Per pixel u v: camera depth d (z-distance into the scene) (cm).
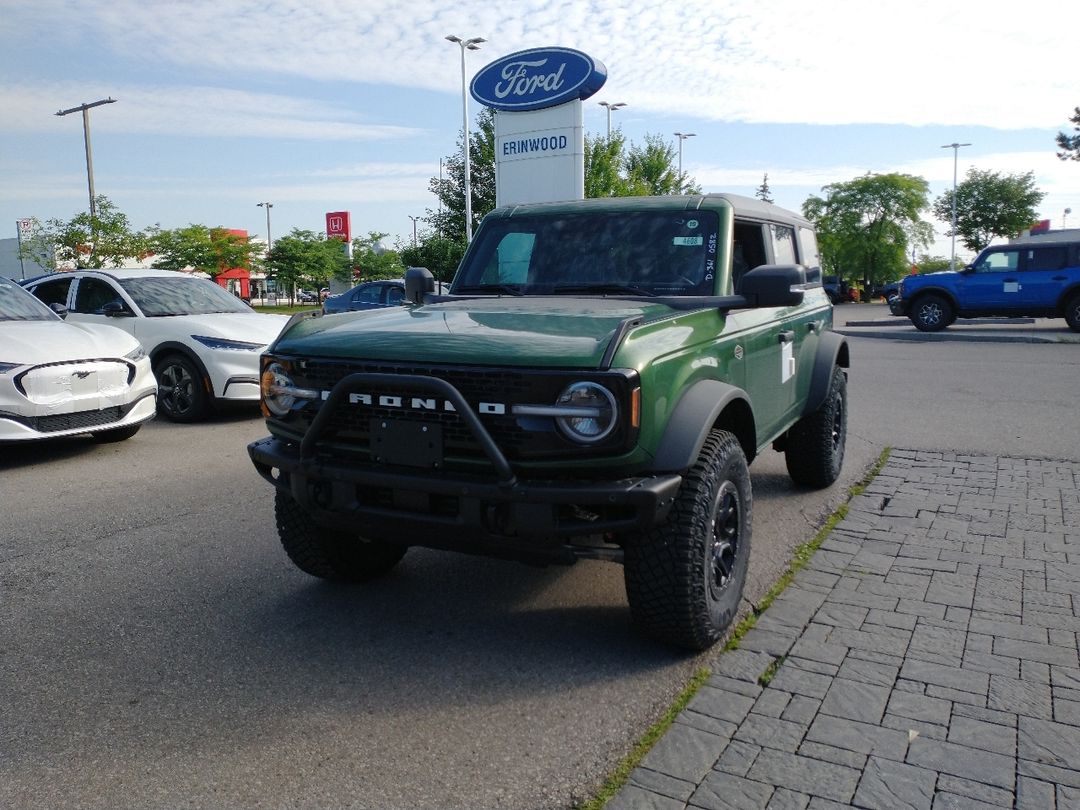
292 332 382
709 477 338
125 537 524
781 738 287
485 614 402
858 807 250
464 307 403
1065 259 1912
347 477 334
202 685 333
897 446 762
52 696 325
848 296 5709
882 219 6669
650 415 313
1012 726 293
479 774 272
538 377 306
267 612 406
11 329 730
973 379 1195
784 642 362
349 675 341
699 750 280
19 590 436
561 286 452
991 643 359
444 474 321
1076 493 593
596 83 1728
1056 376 1206
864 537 505
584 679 335
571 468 311
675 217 452
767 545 495
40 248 2842
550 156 1772
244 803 259
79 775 274
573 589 432
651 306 382
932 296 2030
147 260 4594
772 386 477
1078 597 408
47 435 696
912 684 323
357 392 336
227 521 557
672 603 332
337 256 6600
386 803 258
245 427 915
